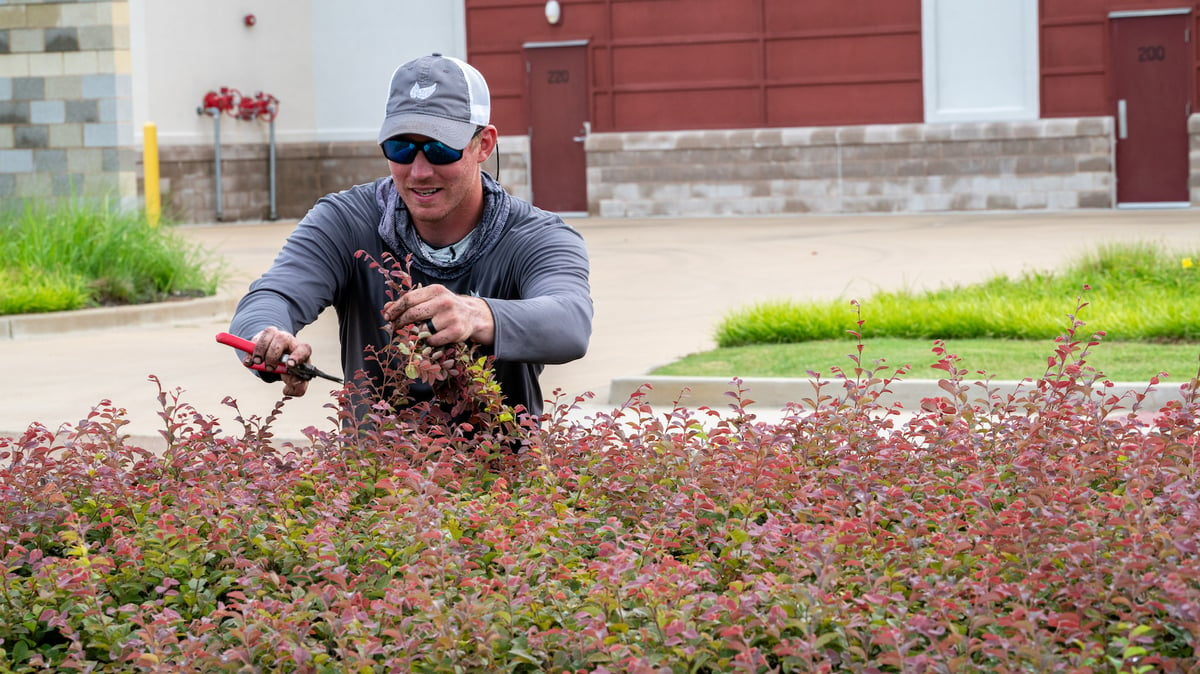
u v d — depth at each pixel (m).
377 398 4.12
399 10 27.33
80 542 3.11
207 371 10.59
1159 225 20.44
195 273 15.36
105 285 14.29
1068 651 2.50
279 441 7.50
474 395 3.81
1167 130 23.94
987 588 2.70
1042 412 4.03
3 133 22.70
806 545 2.85
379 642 2.53
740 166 25.86
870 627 2.56
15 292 13.34
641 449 3.86
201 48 25.09
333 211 4.09
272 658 2.65
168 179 24.50
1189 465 3.59
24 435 3.99
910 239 20.05
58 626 2.89
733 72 25.92
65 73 22.38
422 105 3.77
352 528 3.36
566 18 26.58
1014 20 24.39
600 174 26.52
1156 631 2.73
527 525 3.11
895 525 3.33
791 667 2.54
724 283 15.78
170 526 3.14
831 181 25.45
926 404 4.14
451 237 4.03
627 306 14.13
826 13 25.36
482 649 2.55
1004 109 24.61
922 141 24.89
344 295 4.18
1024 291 12.48
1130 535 2.97
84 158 22.47
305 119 27.62
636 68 26.39
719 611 2.62
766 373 9.23
